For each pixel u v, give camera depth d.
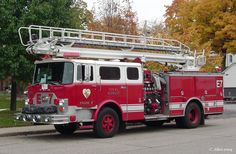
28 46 15.50
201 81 18.91
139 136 15.60
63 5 21.86
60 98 14.16
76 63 14.44
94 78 14.88
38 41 15.14
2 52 20.55
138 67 16.42
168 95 17.52
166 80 17.61
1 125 17.86
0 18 20.42
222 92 19.88
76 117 14.33
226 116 24.39
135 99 16.14
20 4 20.95
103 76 15.16
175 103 17.73
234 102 40.53
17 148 12.85
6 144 13.75
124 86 15.80
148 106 17.05
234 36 34.66
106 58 16.33
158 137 15.25
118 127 15.54
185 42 27.28
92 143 13.77
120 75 15.73
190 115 18.36
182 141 14.05
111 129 15.29
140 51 17.86
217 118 23.42
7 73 21.12
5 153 11.94
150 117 16.77
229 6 35.88
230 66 40.12
